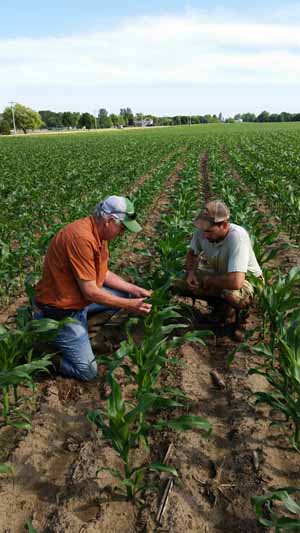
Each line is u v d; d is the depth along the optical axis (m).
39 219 10.39
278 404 3.45
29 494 3.18
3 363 3.79
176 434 3.70
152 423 3.85
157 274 5.29
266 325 5.34
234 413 3.93
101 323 5.38
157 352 3.87
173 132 73.25
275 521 2.61
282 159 20.50
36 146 43.00
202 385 4.36
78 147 38.91
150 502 3.08
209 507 3.06
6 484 3.25
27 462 3.44
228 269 4.73
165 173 16.80
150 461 3.45
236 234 4.72
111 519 2.97
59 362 4.54
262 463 3.38
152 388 3.95
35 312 4.54
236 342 5.06
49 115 160.38
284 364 3.66
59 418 3.91
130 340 4.08
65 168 19.69
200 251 5.18
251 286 5.10
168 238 6.70
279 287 4.71
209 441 3.64
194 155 24.08
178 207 9.81
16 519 2.98
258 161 20.25
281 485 3.20
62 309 4.36
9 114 114.62
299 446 3.53
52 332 4.02
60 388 4.32
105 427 3.10
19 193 12.30
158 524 2.92
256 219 7.34
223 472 3.34
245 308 5.07
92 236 4.17
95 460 3.43
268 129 72.50
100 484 3.23
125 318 5.58
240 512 3.01
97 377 4.50
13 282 6.39
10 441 3.68
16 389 4.06
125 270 5.63
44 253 7.40
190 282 5.21
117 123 149.00
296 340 3.63
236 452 3.52
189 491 3.17
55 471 3.38
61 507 3.05
